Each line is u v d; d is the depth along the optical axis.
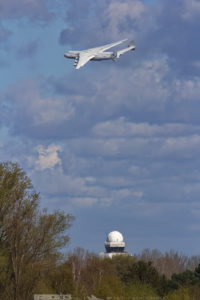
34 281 151.12
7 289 149.00
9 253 151.00
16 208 153.00
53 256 154.75
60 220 155.50
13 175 157.38
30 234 152.38
